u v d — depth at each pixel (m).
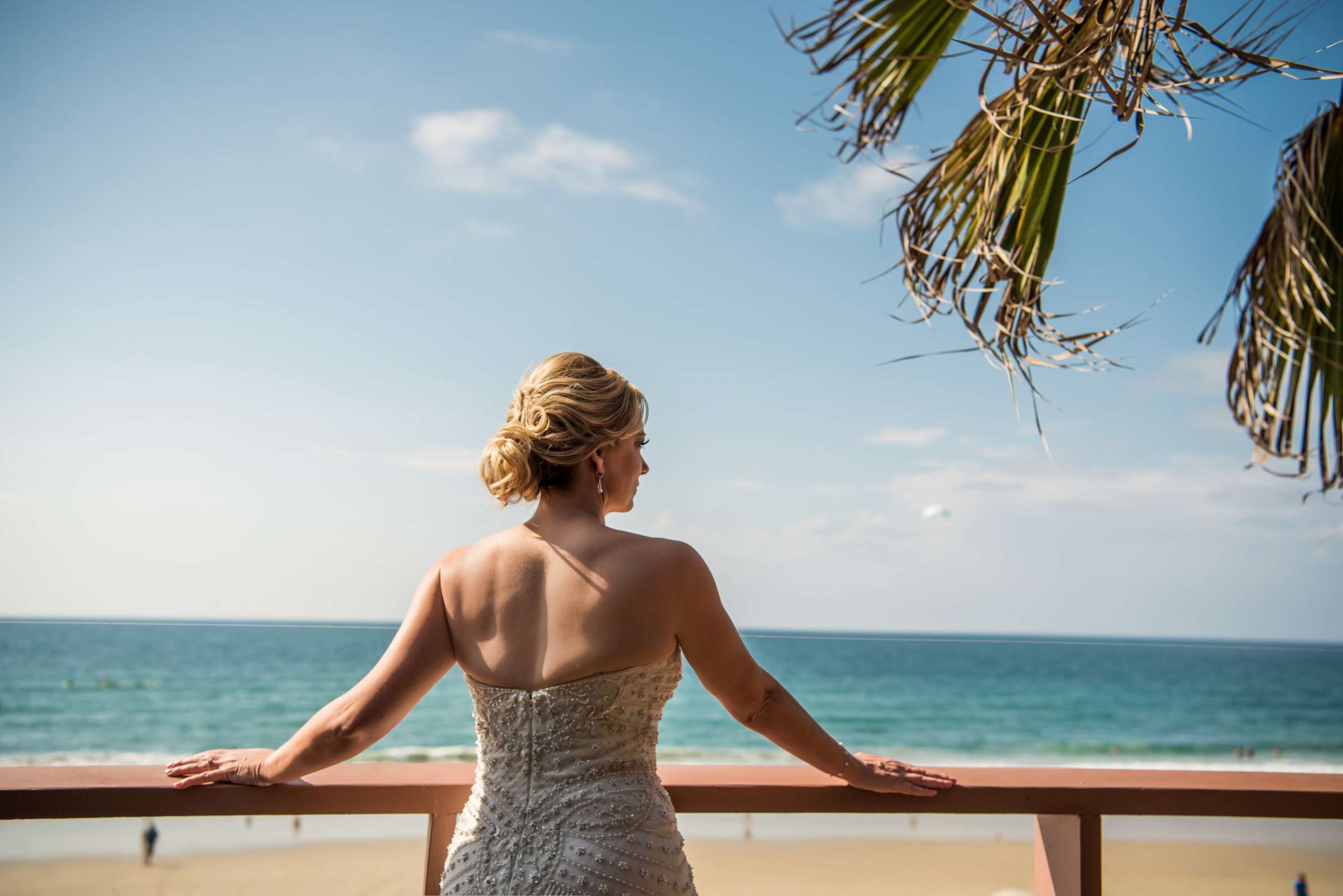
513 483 1.55
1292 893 9.80
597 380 1.61
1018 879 10.91
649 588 1.46
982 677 45.22
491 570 1.52
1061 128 1.81
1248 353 2.47
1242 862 10.88
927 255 2.04
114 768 1.67
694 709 28.55
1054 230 1.86
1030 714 38.06
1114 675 46.44
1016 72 1.79
